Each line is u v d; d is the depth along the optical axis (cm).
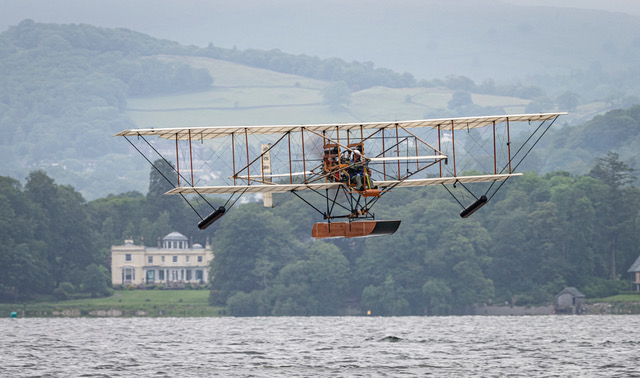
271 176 16900
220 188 16575
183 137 16838
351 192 16862
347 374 15912
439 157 17062
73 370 16700
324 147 16900
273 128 16762
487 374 15875
